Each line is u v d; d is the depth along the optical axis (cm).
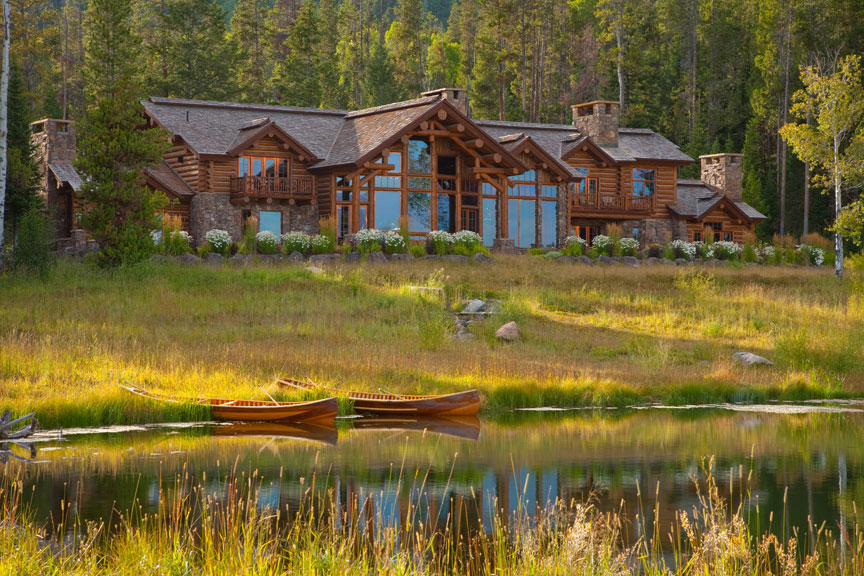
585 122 5975
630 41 10125
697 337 3222
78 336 2548
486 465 1590
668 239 5934
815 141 4700
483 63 9525
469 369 2536
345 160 4703
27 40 7512
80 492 1346
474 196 5131
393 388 2314
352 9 13388
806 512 1277
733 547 891
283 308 3166
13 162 4038
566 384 2422
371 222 4806
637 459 1647
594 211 5669
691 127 9500
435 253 4400
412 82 11394
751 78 9488
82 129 3775
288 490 1384
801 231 8181
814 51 8031
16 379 2078
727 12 10381
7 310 2862
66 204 4719
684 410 2294
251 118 5047
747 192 7781
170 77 7675
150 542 988
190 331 2792
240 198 4622
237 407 2038
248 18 9350
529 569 883
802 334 2883
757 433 1934
